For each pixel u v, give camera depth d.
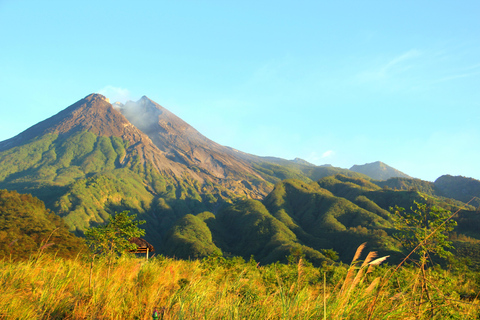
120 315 5.18
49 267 6.68
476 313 3.97
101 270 7.43
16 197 117.62
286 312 4.02
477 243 103.69
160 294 6.27
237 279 5.47
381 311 3.61
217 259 24.50
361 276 3.50
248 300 4.91
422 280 3.98
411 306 3.78
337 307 3.62
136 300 5.88
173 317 4.84
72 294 5.86
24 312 4.61
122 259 8.43
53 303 5.26
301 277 4.53
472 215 136.12
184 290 5.78
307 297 4.29
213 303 4.97
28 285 5.83
